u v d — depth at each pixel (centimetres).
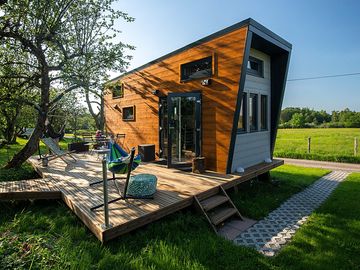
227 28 498
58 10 666
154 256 259
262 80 629
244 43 466
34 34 656
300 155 1214
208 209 378
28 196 403
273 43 551
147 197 367
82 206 341
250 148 600
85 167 618
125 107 895
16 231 320
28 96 838
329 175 776
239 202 453
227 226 372
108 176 510
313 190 590
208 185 438
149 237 302
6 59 698
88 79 758
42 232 318
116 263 244
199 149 567
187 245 287
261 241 323
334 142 1817
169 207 343
